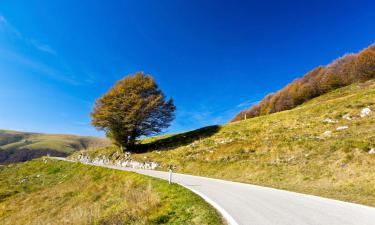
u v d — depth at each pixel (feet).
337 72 264.52
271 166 74.84
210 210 31.94
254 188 52.21
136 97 149.59
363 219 26.17
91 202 71.87
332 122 98.48
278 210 31.45
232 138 119.55
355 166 57.21
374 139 67.26
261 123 134.41
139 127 153.17
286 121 121.08
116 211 45.14
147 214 36.50
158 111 155.94
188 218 30.42
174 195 44.93
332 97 199.72
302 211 30.55
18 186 121.90
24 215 76.95
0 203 96.17
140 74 157.38
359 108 103.04
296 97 265.34
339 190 47.60
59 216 65.67
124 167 124.77
